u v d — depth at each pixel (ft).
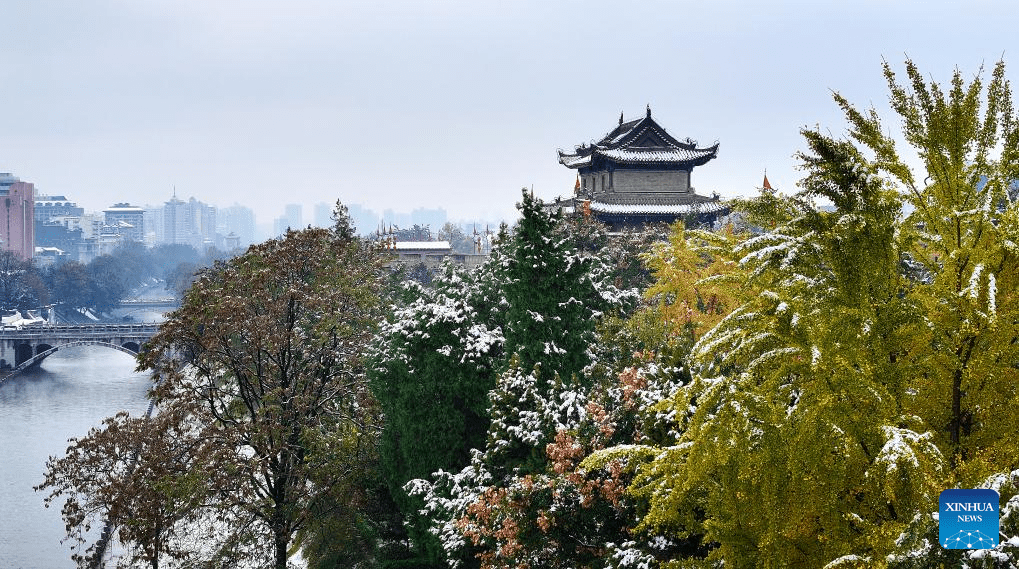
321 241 158.61
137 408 383.86
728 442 44.34
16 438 318.65
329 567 140.67
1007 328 43.45
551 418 83.35
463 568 93.04
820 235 44.98
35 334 489.26
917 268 56.13
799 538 45.85
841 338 43.09
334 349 154.30
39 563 193.47
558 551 72.69
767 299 45.75
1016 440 43.78
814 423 41.86
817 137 45.37
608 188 333.01
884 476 40.42
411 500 116.16
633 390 75.05
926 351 45.50
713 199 327.26
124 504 128.77
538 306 118.52
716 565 49.39
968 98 47.34
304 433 134.82
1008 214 45.78
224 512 135.64
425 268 414.00
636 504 66.33
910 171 49.16
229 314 137.90
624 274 210.59
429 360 119.75
